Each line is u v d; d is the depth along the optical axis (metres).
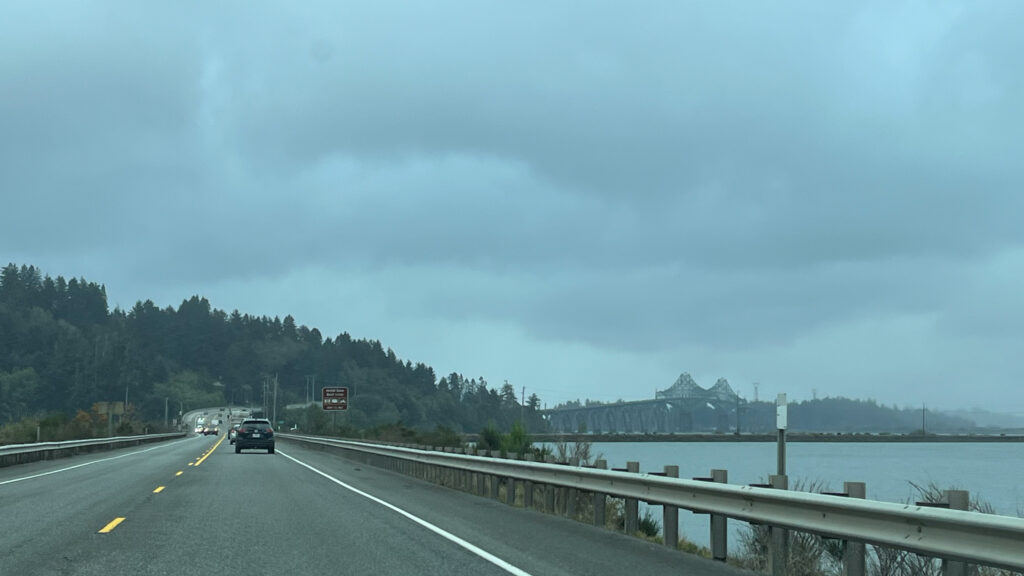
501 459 20.47
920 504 8.95
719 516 11.97
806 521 9.83
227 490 22.67
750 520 11.15
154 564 11.00
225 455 49.84
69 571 10.48
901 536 8.31
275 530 14.40
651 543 13.49
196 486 24.08
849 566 9.32
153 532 14.06
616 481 14.82
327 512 17.31
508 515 17.47
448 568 10.85
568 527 15.50
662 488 13.27
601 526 15.62
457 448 27.59
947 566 8.21
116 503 19.00
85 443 53.12
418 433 62.59
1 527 14.70
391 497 21.28
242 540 13.18
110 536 13.56
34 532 14.04
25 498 20.30
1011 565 7.05
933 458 116.81
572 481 16.66
